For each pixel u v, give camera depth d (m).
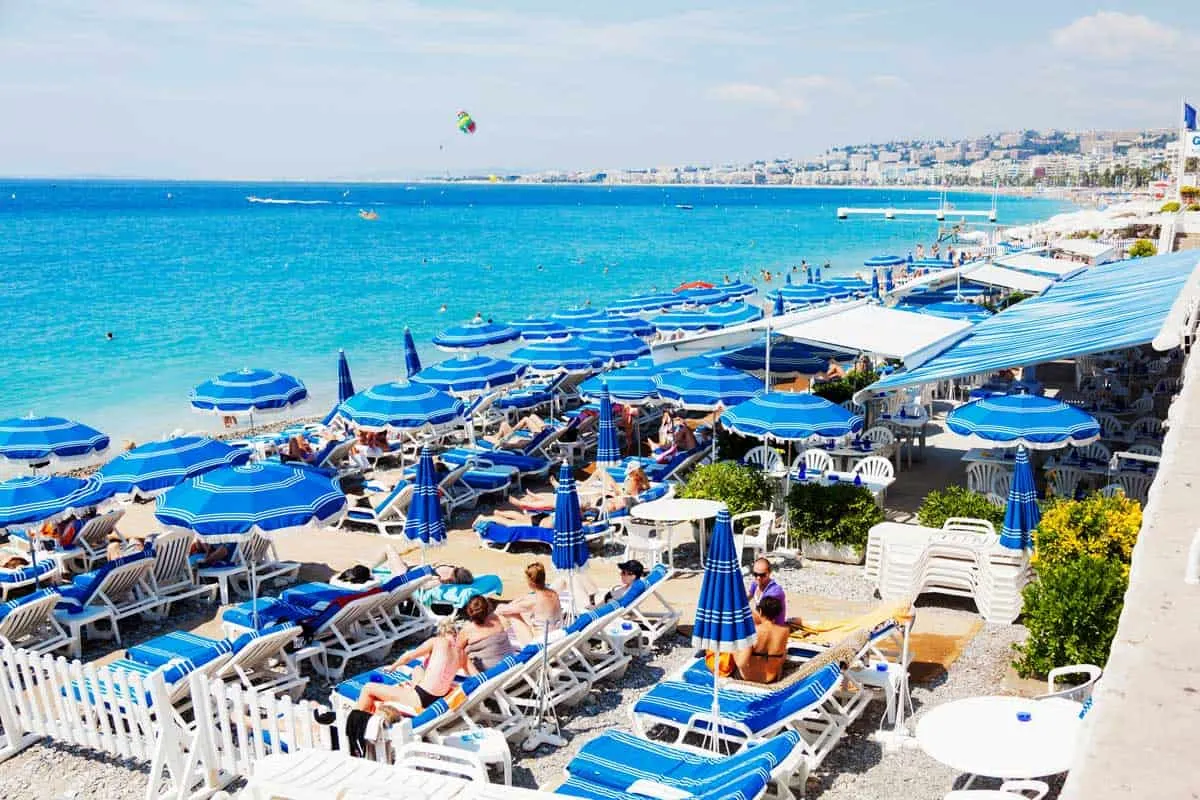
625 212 157.50
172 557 11.61
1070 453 14.86
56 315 36.44
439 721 7.52
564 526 9.85
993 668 9.27
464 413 15.80
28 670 8.32
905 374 13.53
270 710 7.32
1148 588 4.17
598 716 8.75
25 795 7.68
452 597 10.60
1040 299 21.20
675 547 13.27
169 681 8.12
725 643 7.19
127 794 7.68
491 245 78.56
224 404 16.77
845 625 8.97
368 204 181.25
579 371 19.55
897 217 145.38
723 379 15.30
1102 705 3.16
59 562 12.59
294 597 10.27
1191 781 2.70
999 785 7.29
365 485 15.64
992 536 11.01
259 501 9.35
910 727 8.16
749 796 6.05
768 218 140.75
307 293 44.50
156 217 114.62
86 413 22.72
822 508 12.35
